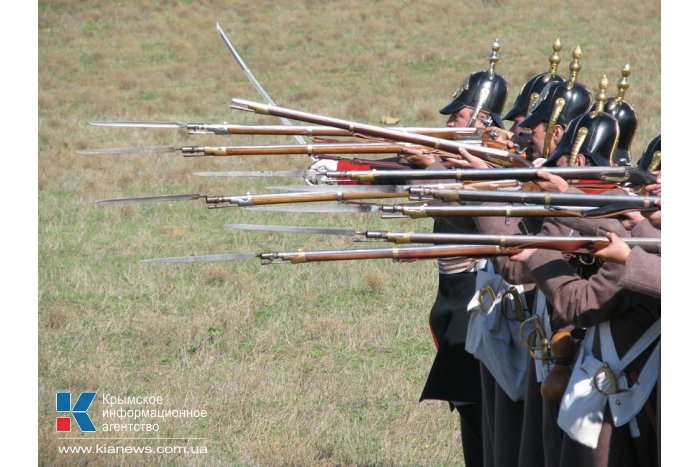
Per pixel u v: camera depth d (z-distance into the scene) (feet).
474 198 43.57
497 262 50.60
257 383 89.51
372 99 262.67
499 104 73.00
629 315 44.70
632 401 44.47
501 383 55.36
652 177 47.60
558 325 50.44
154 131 231.30
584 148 52.60
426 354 96.84
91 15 397.39
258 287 117.08
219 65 323.78
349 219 146.30
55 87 298.97
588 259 49.01
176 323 105.19
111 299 114.73
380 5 403.75
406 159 62.23
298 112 55.98
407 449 75.77
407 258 43.62
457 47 333.21
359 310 109.40
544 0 389.19
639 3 375.25
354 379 90.27
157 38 370.73
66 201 164.25
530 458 52.65
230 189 168.96
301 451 74.74
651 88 257.75
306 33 371.56
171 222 149.79
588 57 304.71
